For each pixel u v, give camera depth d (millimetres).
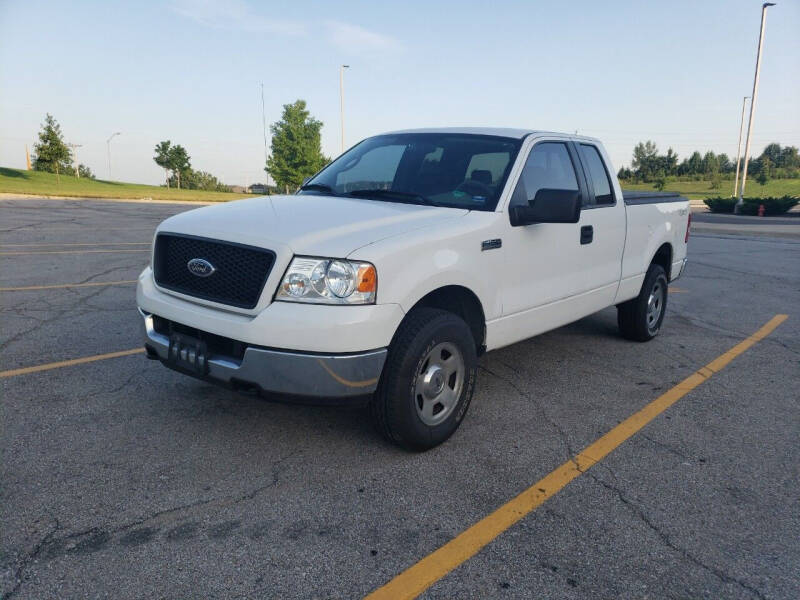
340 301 3057
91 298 7469
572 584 2498
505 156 4250
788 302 8484
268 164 51406
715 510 3084
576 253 4672
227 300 3252
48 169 66688
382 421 3420
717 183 105125
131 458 3430
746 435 3996
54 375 4691
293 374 3055
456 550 2693
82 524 2799
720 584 2529
